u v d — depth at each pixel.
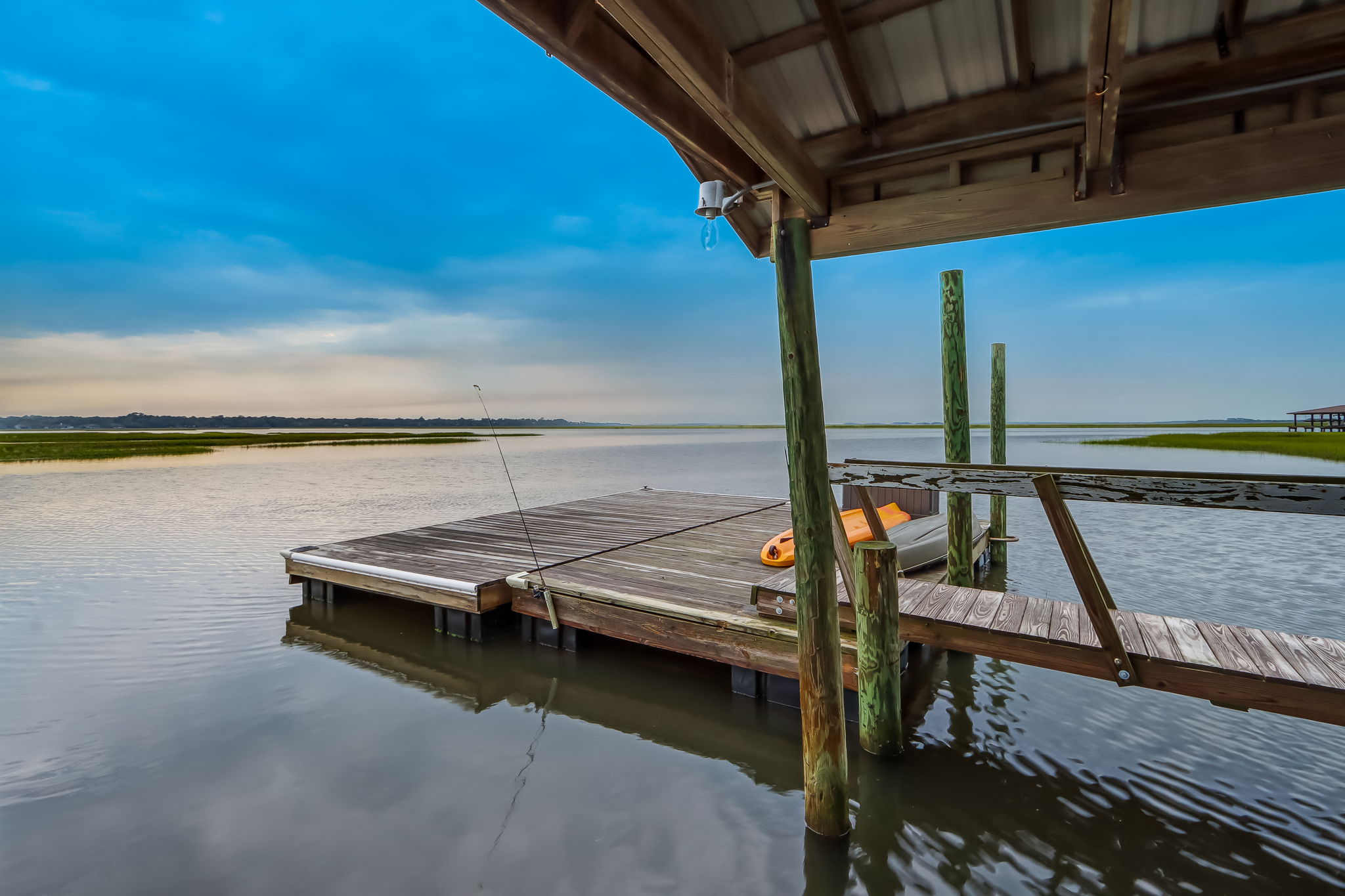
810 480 2.88
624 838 3.13
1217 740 3.97
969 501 5.76
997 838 3.09
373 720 4.49
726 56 2.16
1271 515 12.41
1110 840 3.06
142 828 3.21
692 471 24.70
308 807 3.40
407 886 2.79
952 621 3.77
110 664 5.54
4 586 8.08
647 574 5.88
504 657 5.63
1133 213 2.77
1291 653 3.20
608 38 2.12
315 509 14.38
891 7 2.68
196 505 15.16
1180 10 2.51
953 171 3.17
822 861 2.94
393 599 7.43
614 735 4.26
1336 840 3.03
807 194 3.15
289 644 6.04
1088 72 2.13
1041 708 4.44
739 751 4.02
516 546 7.31
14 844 3.08
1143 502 2.97
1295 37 2.46
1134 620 3.78
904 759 3.80
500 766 3.85
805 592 2.99
